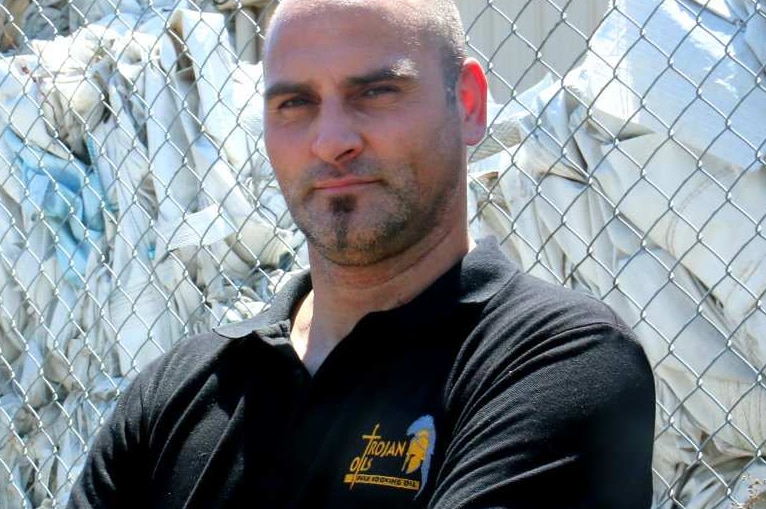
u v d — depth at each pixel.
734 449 4.62
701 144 4.60
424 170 2.26
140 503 2.40
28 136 6.23
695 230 3.94
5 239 6.38
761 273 4.62
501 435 2.00
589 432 1.99
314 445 2.18
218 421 2.31
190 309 5.89
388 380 2.16
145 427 2.41
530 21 7.84
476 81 2.51
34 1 6.40
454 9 2.41
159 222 6.01
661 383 4.80
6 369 6.45
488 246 2.31
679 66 4.69
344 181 2.24
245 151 6.00
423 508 2.05
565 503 1.95
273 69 2.31
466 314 2.19
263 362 2.34
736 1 4.70
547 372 2.04
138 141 6.18
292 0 2.34
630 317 4.89
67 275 6.26
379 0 2.29
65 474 5.85
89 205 6.27
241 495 2.21
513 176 5.20
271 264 5.84
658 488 4.73
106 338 6.10
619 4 4.80
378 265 2.30
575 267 4.17
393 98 2.26
